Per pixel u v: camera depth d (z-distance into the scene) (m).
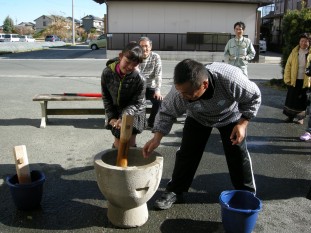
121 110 3.69
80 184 3.94
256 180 4.14
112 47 20.92
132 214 3.07
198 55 20.61
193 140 3.31
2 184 3.90
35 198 3.32
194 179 4.12
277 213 3.39
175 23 20.89
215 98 2.87
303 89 6.43
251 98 2.86
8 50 28.72
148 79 5.68
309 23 9.62
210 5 20.69
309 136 5.68
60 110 6.32
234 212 2.80
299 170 4.47
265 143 5.52
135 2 20.55
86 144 5.31
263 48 27.86
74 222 3.18
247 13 20.84
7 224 3.13
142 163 3.36
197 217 3.30
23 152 3.28
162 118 3.06
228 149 3.26
